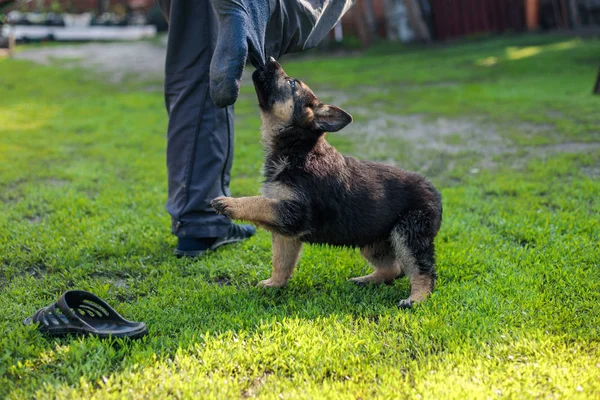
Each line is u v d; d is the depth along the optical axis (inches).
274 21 181.6
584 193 252.2
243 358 133.5
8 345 135.3
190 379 125.5
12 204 251.6
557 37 781.9
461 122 411.5
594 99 450.9
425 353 139.2
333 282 182.4
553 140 350.3
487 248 201.8
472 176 291.4
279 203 163.2
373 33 853.8
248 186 277.4
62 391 120.2
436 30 859.4
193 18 187.0
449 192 263.7
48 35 976.3
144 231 219.5
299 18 187.8
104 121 436.5
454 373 128.6
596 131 364.8
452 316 154.3
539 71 586.6
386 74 622.8
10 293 166.6
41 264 191.6
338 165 171.8
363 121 426.6
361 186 170.7
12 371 126.6
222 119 196.1
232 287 175.3
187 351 136.6
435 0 851.4
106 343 137.7
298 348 138.2
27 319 147.3
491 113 432.1
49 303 161.0
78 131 408.2
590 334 144.1
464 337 143.9
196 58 189.2
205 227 196.4
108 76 666.2
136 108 489.1
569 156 311.9
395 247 171.9
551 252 193.9
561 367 130.0
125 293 172.4
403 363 134.2
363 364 132.6
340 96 522.3
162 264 190.5
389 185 173.6
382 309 161.3
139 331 142.3
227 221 200.1
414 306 161.8
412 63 685.9
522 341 140.9
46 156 337.1
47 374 126.6
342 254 201.8
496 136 370.3
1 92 561.3
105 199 254.7
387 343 143.2
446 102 477.4
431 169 308.5
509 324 149.9
